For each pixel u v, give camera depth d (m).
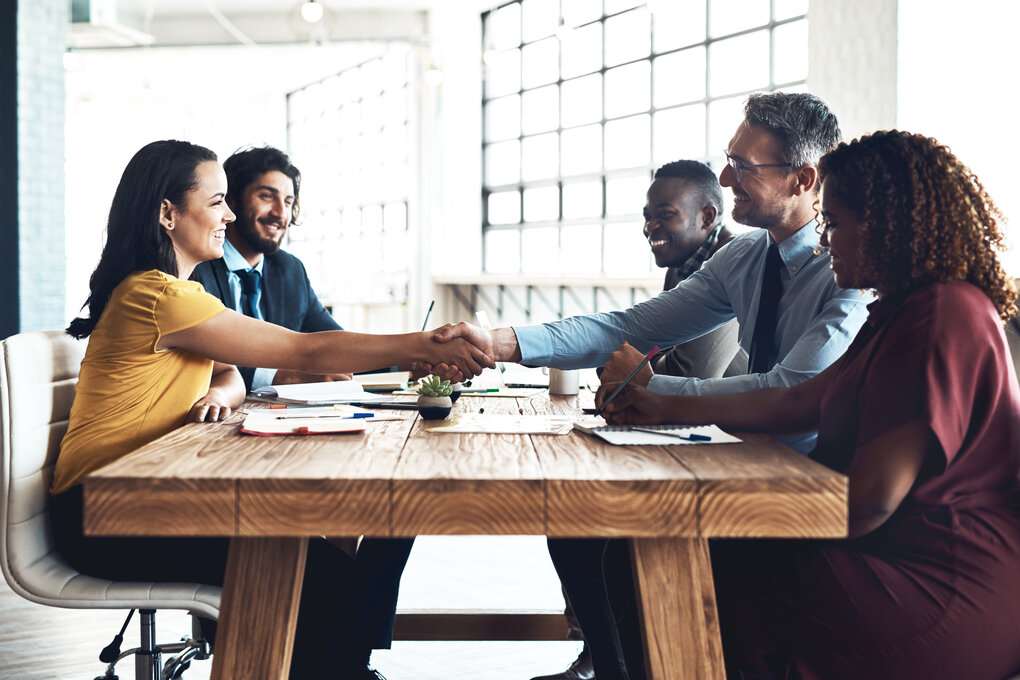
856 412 1.55
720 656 1.43
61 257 6.13
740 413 1.78
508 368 3.33
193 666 2.73
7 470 1.75
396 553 2.24
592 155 8.67
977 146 4.54
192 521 1.28
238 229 3.10
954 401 1.40
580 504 1.28
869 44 4.83
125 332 1.86
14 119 5.82
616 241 8.45
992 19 4.50
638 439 1.63
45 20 5.98
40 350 1.90
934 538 1.43
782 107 2.07
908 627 1.42
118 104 14.23
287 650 1.47
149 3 10.36
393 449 1.54
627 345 2.07
